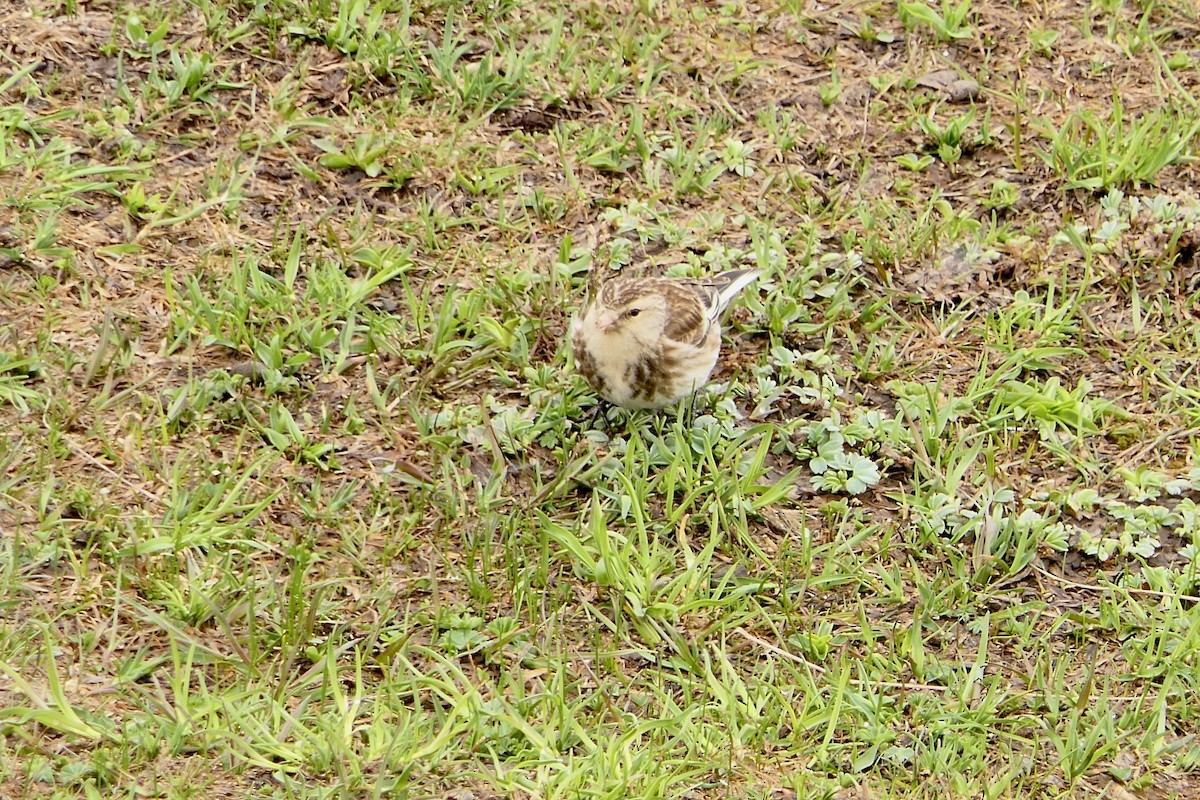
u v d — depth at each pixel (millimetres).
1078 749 7785
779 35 12602
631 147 11484
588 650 8211
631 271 10586
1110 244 10945
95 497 8531
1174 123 11719
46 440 8750
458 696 7676
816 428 9539
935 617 8602
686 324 9117
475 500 8906
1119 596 8773
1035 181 11523
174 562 8156
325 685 7570
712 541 8672
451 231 10742
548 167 11289
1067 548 9023
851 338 10242
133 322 9633
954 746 7777
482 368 9750
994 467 9508
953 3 13062
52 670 7246
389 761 7250
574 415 9516
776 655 8281
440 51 11766
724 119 11805
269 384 9383
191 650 7570
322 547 8539
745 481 9102
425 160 11047
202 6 11570
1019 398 9852
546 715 7691
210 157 10836
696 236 10883
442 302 10180
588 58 12062
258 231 10461
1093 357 10398
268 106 11180
